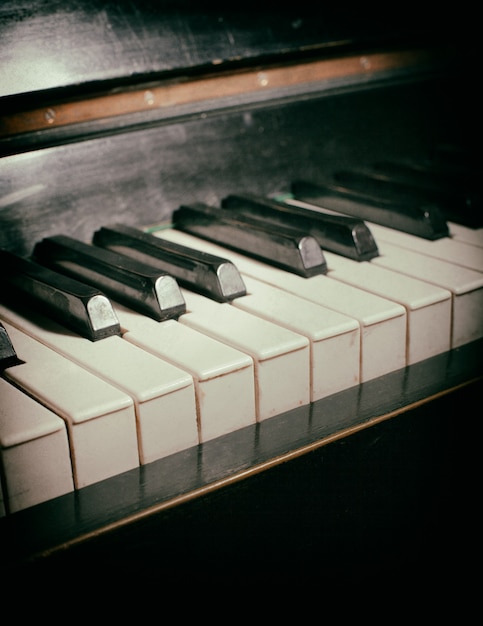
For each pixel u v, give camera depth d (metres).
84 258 0.43
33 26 0.44
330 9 0.54
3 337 0.35
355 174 0.56
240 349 0.36
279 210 0.49
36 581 0.29
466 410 0.40
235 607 0.35
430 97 0.61
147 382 0.33
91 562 0.30
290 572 0.36
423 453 0.39
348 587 0.39
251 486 0.33
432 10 0.59
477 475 0.41
